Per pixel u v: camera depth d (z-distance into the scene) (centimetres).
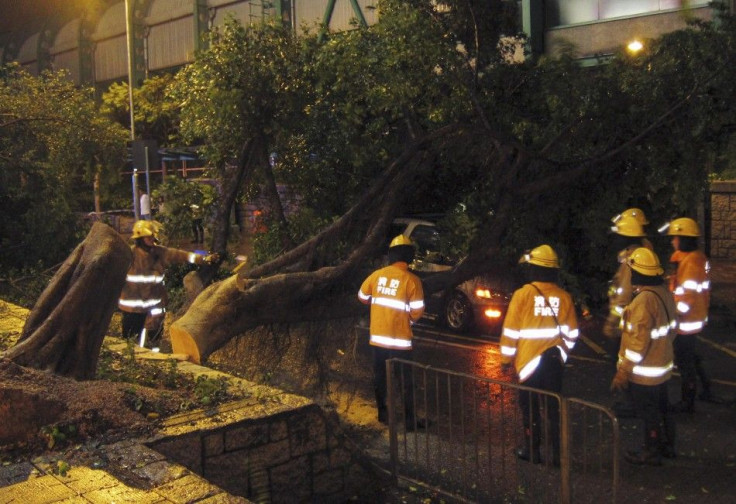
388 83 859
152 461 397
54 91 1352
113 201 2842
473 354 928
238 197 1019
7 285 1097
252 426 451
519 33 1001
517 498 513
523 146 883
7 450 416
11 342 650
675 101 884
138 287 789
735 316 1091
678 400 732
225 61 914
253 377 764
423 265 921
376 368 676
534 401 570
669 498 514
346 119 903
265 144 954
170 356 623
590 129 909
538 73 952
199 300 694
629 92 887
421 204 1076
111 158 1486
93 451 409
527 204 911
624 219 677
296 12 3089
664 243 992
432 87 888
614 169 949
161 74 3981
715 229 1636
